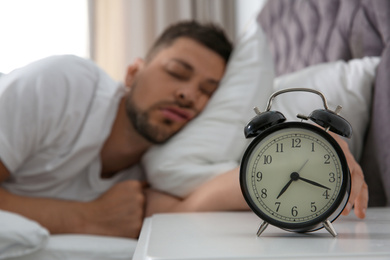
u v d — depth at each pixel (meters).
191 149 1.44
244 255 0.46
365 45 1.47
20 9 3.40
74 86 1.38
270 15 2.53
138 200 1.41
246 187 0.64
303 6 2.02
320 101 1.32
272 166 0.64
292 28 2.12
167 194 1.46
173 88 1.50
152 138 1.51
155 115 1.50
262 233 0.65
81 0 3.52
